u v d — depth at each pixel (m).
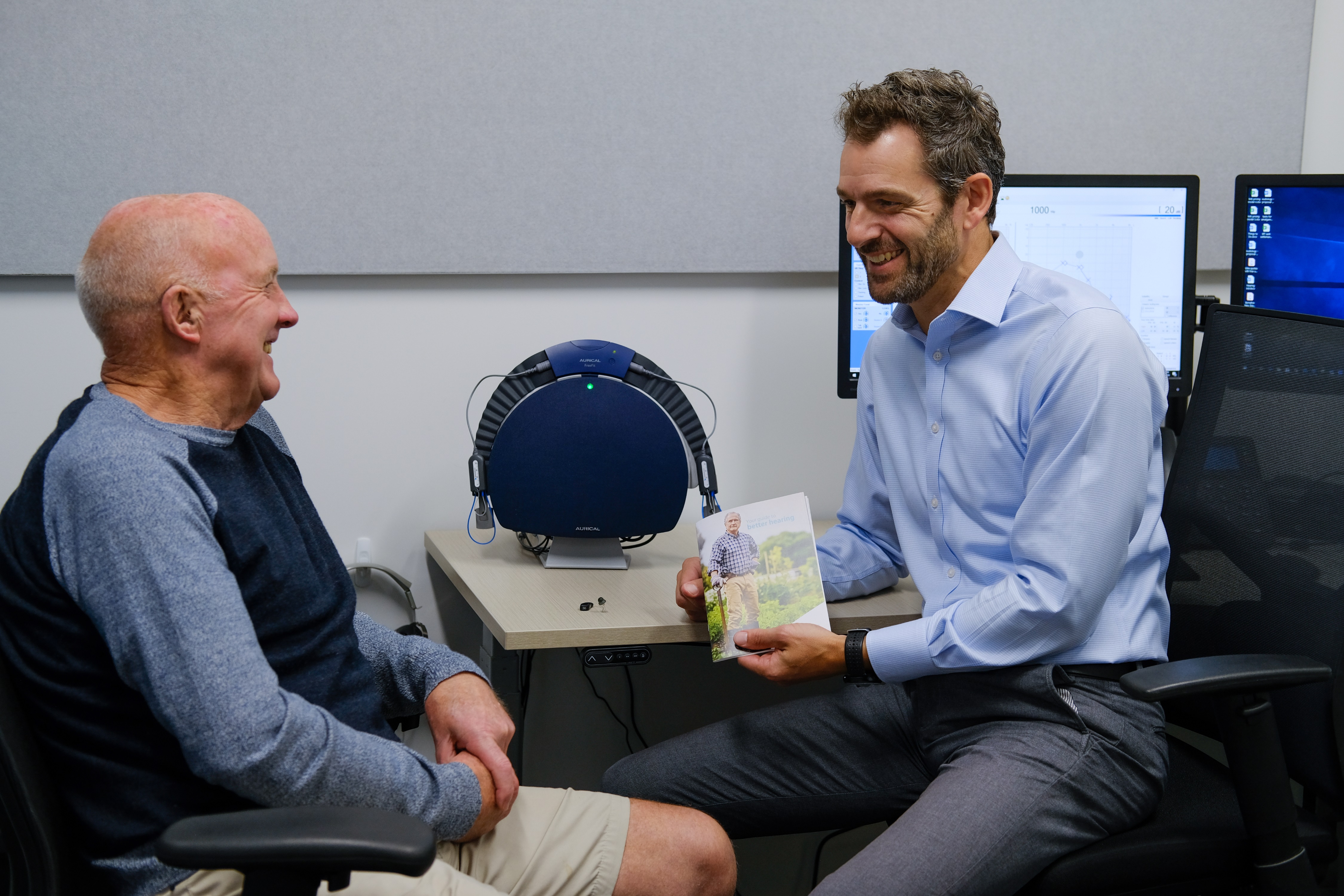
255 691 0.90
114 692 0.93
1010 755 1.16
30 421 1.72
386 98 1.75
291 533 1.06
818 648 1.24
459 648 1.91
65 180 1.67
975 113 1.23
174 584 0.89
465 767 1.04
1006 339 1.26
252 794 0.90
